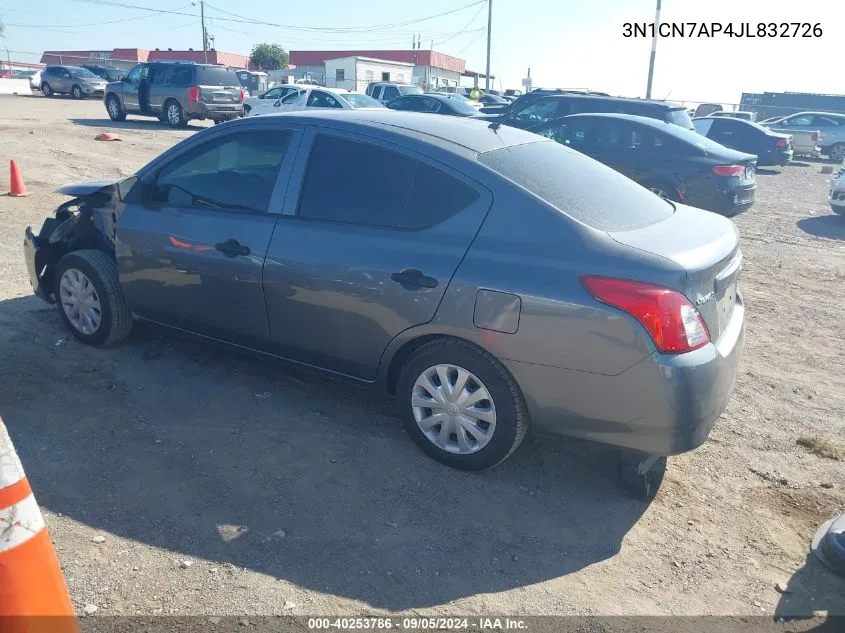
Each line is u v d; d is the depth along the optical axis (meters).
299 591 2.89
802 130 25.86
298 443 3.98
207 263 4.28
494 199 3.52
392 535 3.26
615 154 11.12
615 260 3.21
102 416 4.14
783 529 3.47
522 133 4.44
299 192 4.05
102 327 4.93
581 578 3.07
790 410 4.77
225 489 3.53
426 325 3.58
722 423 4.53
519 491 3.66
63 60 60.50
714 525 3.48
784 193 16.42
